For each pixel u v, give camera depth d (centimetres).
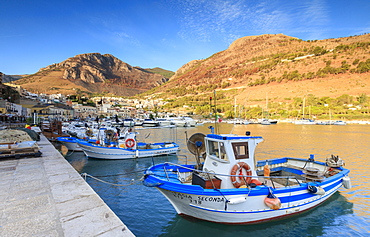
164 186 899
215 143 950
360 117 10262
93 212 596
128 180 1612
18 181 865
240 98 17512
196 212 898
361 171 1845
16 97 8262
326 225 927
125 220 984
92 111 13562
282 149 3094
